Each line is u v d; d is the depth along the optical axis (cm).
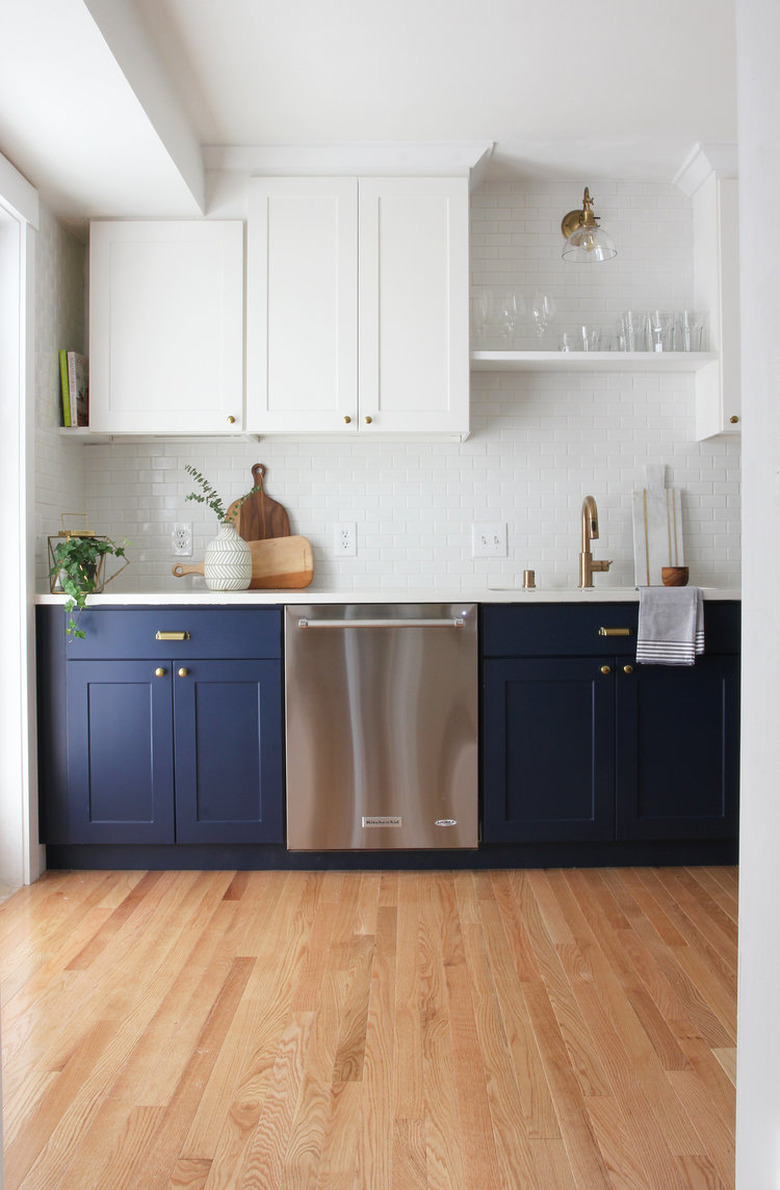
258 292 299
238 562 304
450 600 267
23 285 268
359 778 267
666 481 334
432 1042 169
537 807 270
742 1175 108
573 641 270
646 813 272
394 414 299
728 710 273
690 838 274
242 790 270
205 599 269
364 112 279
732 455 333
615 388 333
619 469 333
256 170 303
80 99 225
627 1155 136
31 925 230
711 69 257
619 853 277
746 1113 107
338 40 239
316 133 292
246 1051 166
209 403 301
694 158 311
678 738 272
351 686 266
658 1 223
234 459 332
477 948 213
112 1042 170
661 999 186
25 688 265
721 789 273
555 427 332
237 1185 130
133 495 332
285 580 329
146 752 271
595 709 270
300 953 210
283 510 330
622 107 279
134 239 302
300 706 266
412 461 332
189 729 269
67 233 313
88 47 202
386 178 299
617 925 227
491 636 268
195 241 302
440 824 268
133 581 332
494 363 313
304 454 333
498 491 333
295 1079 157
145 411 301
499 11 227
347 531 332
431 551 332
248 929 226
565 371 331
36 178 273
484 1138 140
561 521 333
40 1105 150
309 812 267
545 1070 159
